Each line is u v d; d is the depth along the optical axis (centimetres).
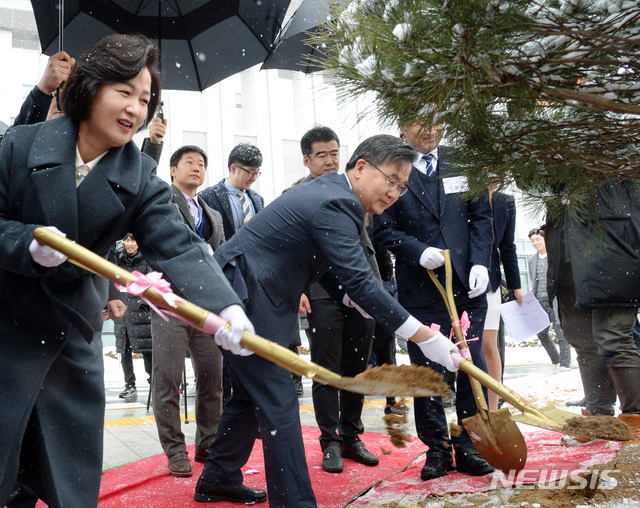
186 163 377
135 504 266
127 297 533
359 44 186
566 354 839
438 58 167
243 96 2138
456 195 313
